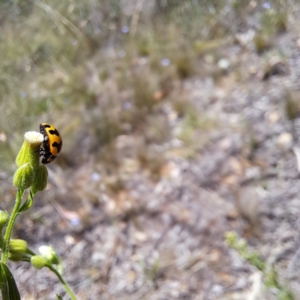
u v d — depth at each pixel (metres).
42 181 0.05
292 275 0.11
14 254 0.06
